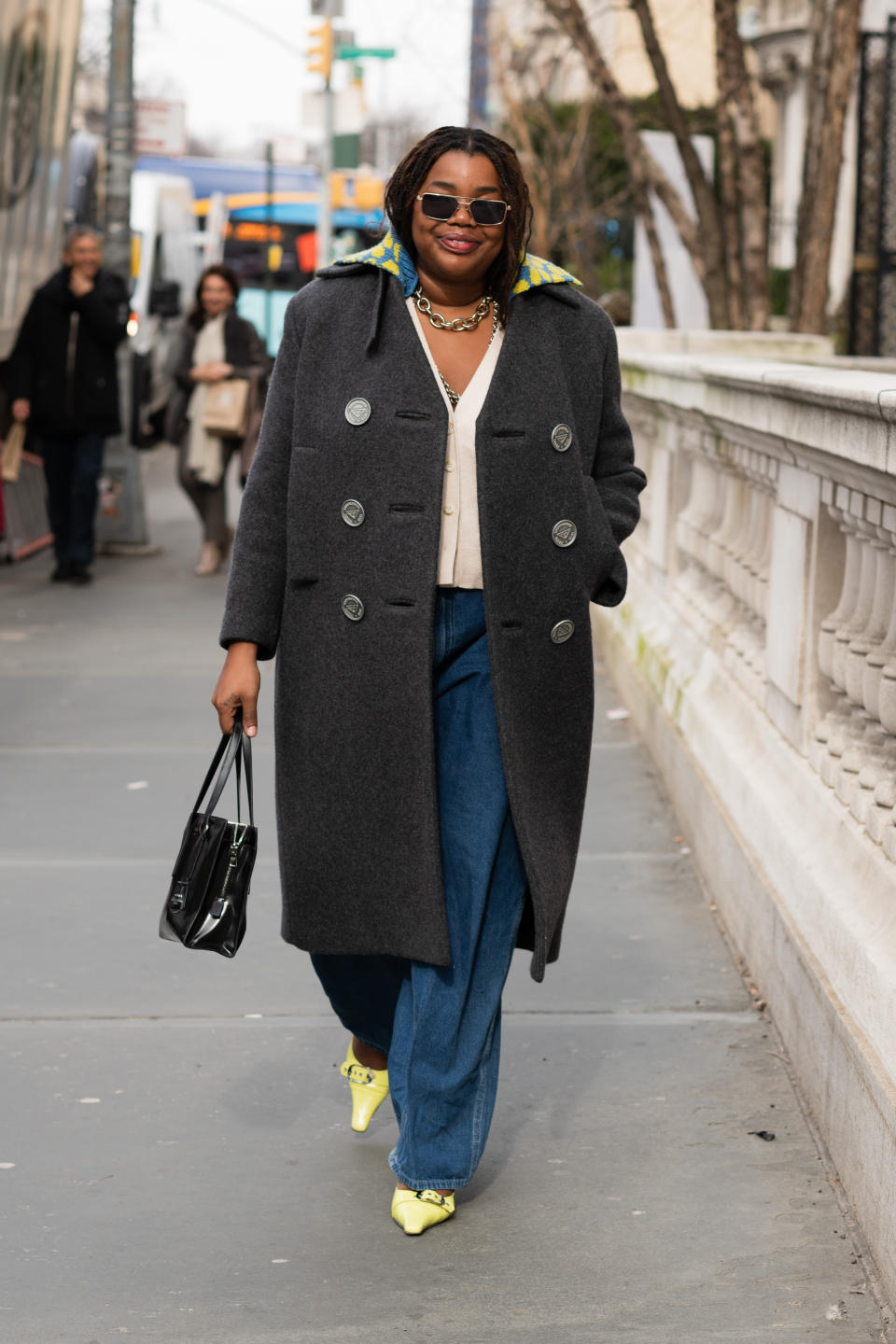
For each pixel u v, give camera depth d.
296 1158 3.54
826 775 4.11
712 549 5.98
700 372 5.44
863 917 3.50
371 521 3.03
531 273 3.10
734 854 4.77
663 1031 4.19
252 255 31.66
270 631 3.14
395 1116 3.75
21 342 11.24
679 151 12.38
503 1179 3.46
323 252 25.50
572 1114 3.75
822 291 11.90
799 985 3.85
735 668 5.43
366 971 3.36
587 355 3.14
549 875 3.10
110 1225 3.25
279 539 3.13
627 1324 2.91
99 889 5.33
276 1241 3.20
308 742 3.12
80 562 11.50
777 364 5.70
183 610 10.58
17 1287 3.03
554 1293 3.02
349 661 3.07
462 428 3.03
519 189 3.04
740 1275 3.07
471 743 3.12
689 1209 3.32
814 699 4.29
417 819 3.07
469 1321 2.93
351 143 24.89
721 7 11.80
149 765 6.90
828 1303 2.98
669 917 5.04
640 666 7.22
